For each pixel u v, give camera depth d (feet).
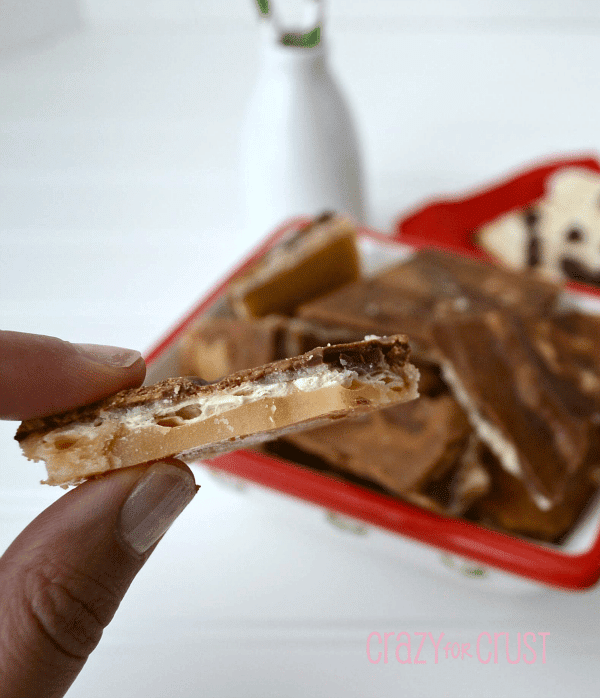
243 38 1.70
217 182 1.26
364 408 0.49
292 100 0.91
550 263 0.98
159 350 0.75
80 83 1.56
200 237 1.15
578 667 0.66
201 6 1.71
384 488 0.68
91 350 0.54
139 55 1.66
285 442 0.70
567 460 0.67
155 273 1.08
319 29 0.91
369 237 0.87
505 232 0.99
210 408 0.49
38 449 0.49
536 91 1.45
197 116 1.44
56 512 0.51
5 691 0.50
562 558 0.60
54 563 0.50
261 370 0.49
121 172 1.30
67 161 1.33
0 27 1.65
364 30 1.69
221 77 1.56
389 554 0.70
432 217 1.02
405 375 0.48
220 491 0.79
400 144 1.32
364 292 0.79
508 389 0.70
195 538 0.76
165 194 1.24
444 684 0.66
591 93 1.43
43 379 0.51
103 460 0.49
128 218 1.20
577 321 0.76
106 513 0.50
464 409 0.71
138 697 0.66
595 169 1.05
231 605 0.71
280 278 0.81
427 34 1.66
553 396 0.70
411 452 0.68
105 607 0.52
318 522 0.70
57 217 1.20
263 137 0.94
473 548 0.62
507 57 1.56
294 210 0.98
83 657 0.52
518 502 0.68
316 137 0.93
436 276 0.80
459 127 1.36
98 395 0.52
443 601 0.71
